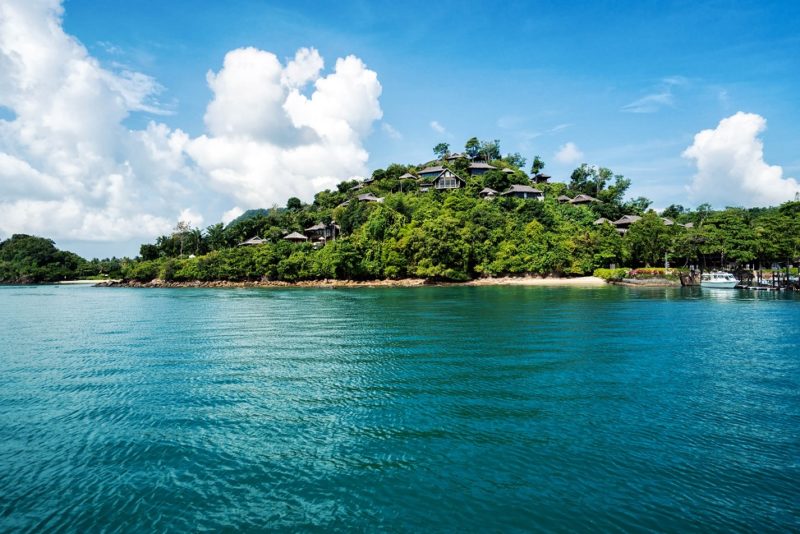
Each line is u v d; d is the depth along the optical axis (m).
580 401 20.69
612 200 166.00
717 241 103.62
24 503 13.09
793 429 17.42
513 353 30.61
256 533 11.52
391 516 12.10
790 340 34.38
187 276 141.88
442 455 15.45
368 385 23.50
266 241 151.62
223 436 17.33
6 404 21.47
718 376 24.64
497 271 114.25
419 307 60.72
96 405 21.11
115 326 47.59
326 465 14.93
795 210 117.44
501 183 153.88
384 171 178.00
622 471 14.26
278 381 24.55
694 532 11.31
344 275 123.44
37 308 70.81
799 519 11.84
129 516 12.38
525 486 13.43
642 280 96.06
